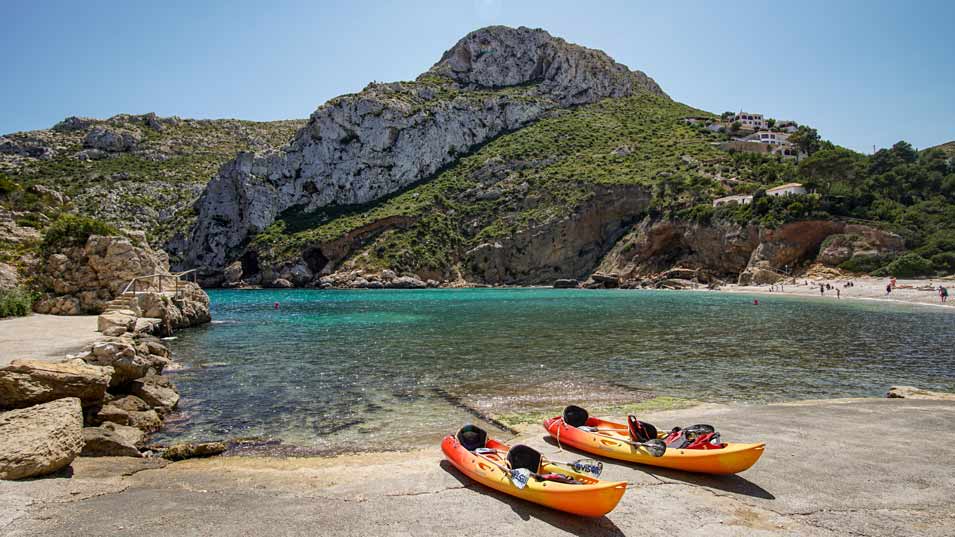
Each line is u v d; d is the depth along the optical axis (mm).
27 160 138375
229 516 6363
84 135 161375
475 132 137375
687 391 14984
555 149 124750
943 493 6992
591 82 159750
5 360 13445
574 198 100875
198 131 185000
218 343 24812
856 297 55562
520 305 50250
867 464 8156
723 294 65438
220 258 113000
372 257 101875
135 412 11383
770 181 93938
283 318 38188
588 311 42812
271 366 18781
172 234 117062
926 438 9586
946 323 32844
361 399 14031
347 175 121812
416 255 102000
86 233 30078
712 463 7484
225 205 117000
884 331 28938
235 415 12445
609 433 9016
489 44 160500
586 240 99938
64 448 7641
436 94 143500
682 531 5930
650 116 147625
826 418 11180
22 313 25750
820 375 17281
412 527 6086
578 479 6668
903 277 62594
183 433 11055
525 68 160500
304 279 101250
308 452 9766
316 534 5863
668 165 107375
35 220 33812
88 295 28109
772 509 6508
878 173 94875
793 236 72688
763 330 29422
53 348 15633
